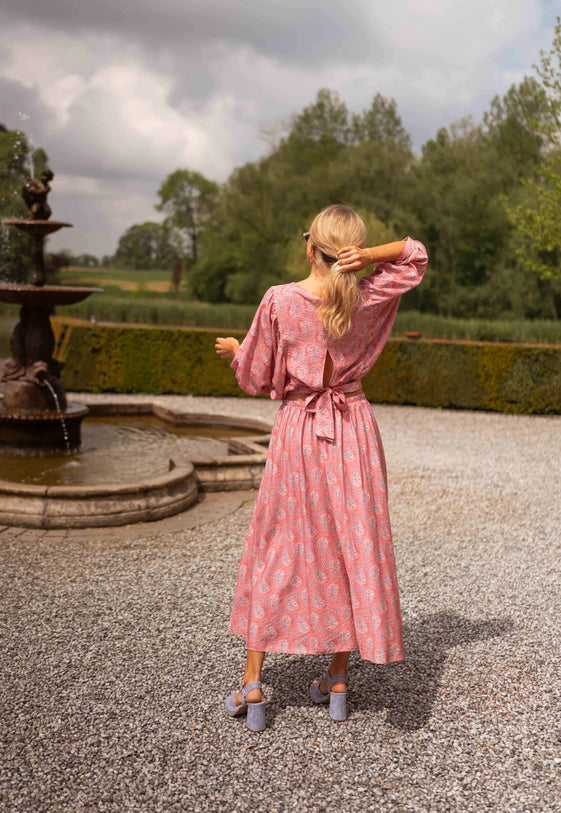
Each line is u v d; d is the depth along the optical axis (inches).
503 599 139.9
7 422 232.7
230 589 138.8
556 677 106.2
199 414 306.5
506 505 220.2
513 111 1612.9
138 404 331.0
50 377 239.3
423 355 472.1
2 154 860.6
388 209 1517.0
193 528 178.9
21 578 140.5
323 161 1760.6
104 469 217.9
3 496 174.1
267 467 87.1
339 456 84.4
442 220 1531.7
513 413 465.4
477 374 466.3
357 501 83.8
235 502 205.3
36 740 84.0
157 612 126.3
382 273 87.0
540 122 484.1
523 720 92.9
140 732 86.6
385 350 475.8
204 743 84.6
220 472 217.2
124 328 465.7
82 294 233.0
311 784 77.0
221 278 1907.0
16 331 241.8
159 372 471.5
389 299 86.1
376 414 430.9
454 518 202.4
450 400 472.1
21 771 77.4
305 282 86.2
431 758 83.0
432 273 1560.0
